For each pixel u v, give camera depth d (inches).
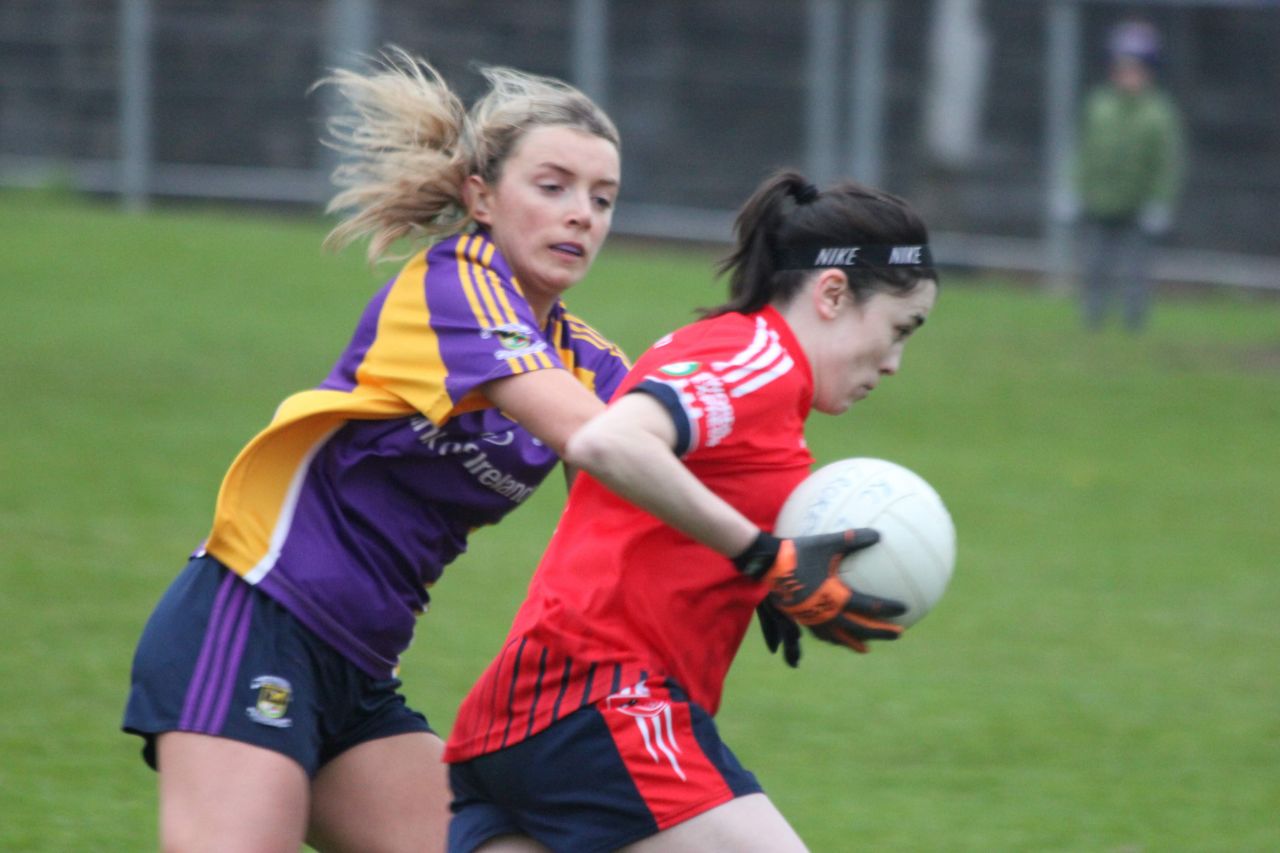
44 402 1560.0
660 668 457.4
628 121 2874.0
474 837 479.8
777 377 450.6
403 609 508.1
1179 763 812.6
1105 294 2295.8
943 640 1029.8
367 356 492.1
